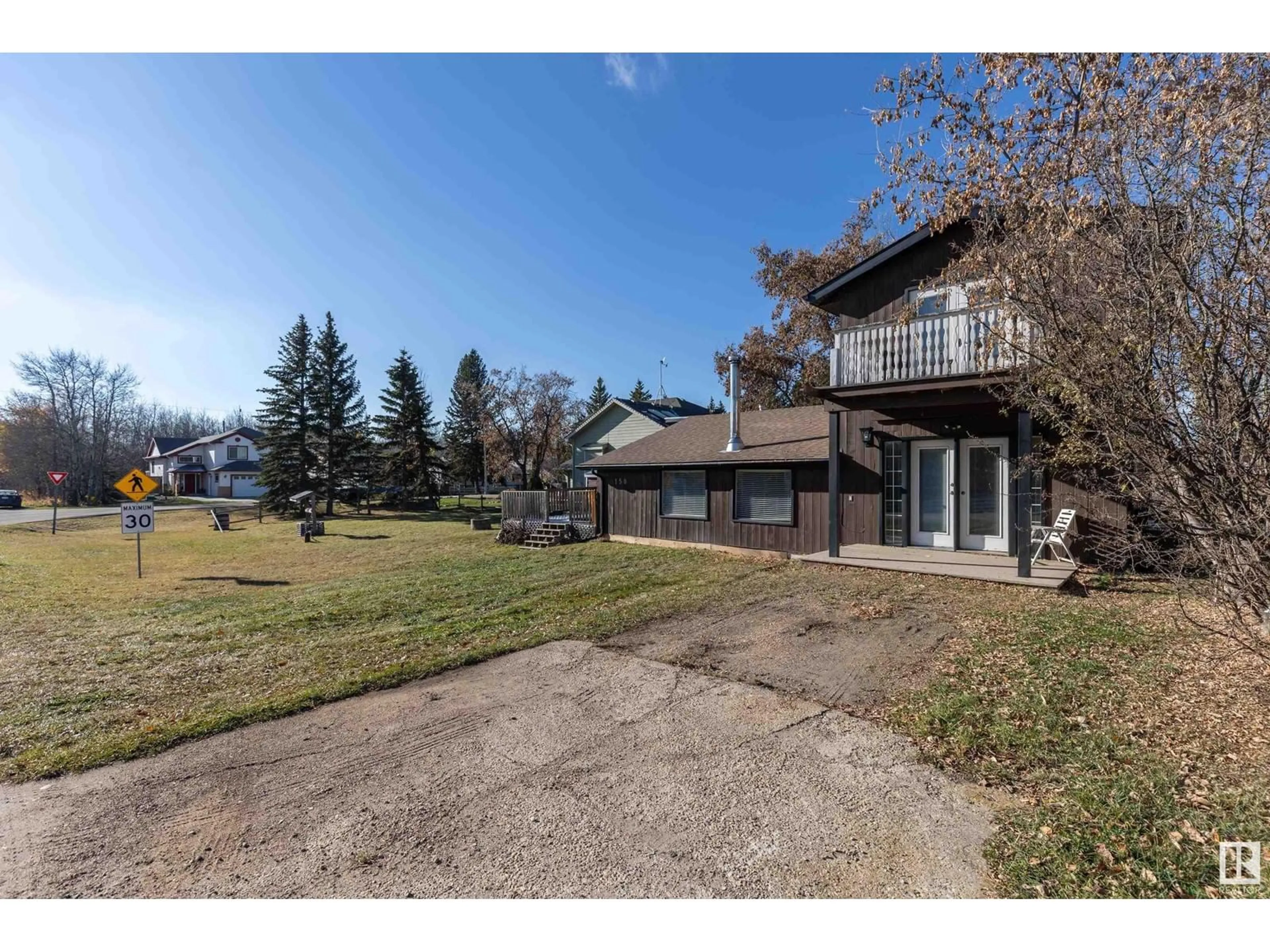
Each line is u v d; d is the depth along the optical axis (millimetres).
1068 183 4445
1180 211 3746
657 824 3041
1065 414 5520
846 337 10297
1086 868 2621
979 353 6559
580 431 30016
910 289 10773
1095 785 3238
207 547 19766
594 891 2590
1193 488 3662
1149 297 3699
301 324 32562
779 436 14266
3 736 4242
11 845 2953
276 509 32344
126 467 52250
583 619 7367
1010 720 4074
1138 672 4832
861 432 11492
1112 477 6129
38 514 34875
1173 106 3971
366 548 18109
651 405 31781
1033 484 9711
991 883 2574
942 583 8570
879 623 6664
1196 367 3547
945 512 10656
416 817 3139
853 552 10594
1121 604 7090
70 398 48750
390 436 37594
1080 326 4195
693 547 14141
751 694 4754
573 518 17594
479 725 4301
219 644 6742
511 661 5781
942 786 3326
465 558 14398
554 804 3236
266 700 4816
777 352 24344
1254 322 3424
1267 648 4066
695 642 6254
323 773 3627
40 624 8047
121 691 5184
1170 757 3488
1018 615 6680
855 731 4047
